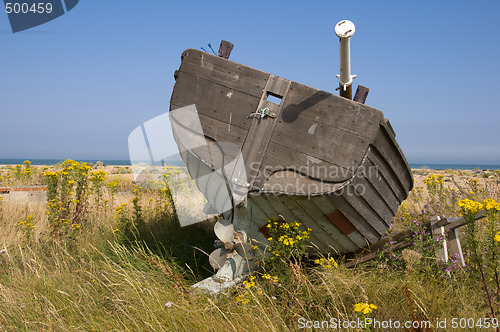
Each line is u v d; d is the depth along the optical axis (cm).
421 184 1398
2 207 837
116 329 343
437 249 481
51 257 532
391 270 488
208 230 707
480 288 408
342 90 457
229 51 505
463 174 1916
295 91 447
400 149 465
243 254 443
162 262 498
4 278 476
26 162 1461
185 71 488
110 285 421
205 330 336
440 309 378
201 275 517
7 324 369
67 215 663
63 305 399
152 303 381
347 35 374
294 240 425
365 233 484
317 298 389
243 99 457
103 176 749
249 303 382
